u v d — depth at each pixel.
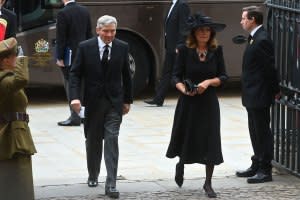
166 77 47.62
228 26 50.62
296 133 31.33
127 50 29.44
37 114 45.19
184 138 29.25
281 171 32.62
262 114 30.80
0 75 23.08
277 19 32.38
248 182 30.84
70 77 29.31
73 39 40.91
